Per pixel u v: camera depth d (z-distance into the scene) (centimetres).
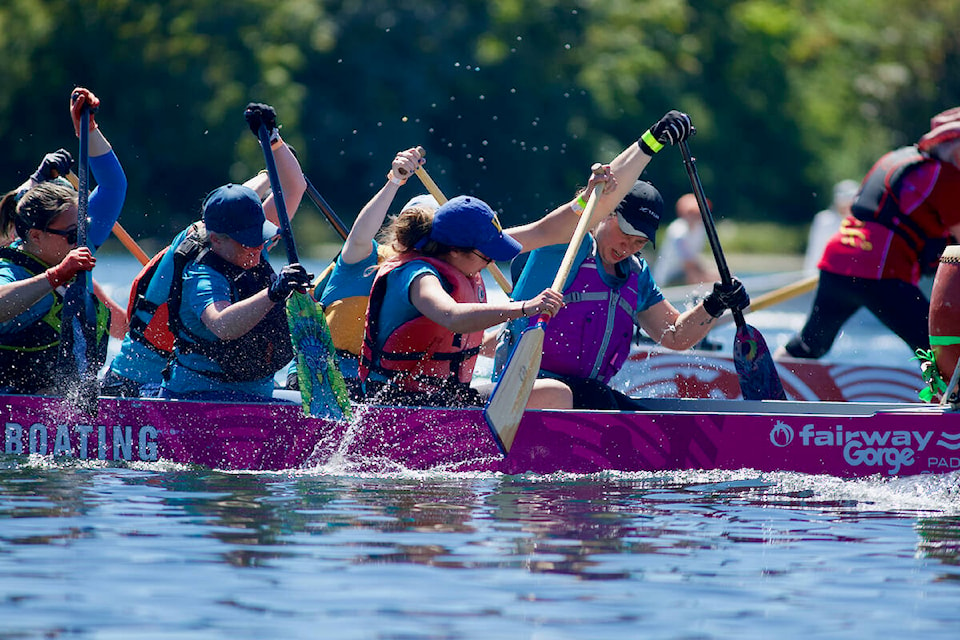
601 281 2105
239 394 2025
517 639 1085
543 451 1917
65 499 1645
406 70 11531
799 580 1284
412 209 1934
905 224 2666
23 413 2055
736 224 12975
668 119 2114
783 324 4275
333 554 1355
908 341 2702
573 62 12150
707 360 3203
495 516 1576
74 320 2036
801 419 1919
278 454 1944
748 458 1925
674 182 12738
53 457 2023
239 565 1303
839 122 13875
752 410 2222
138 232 11056
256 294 1928
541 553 1375
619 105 12300
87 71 11331
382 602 1183
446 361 1967
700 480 1869
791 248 11956
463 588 1232
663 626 1126
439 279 1892
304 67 11412
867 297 2723
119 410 2002
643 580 1273
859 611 1181
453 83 11694
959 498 1748
